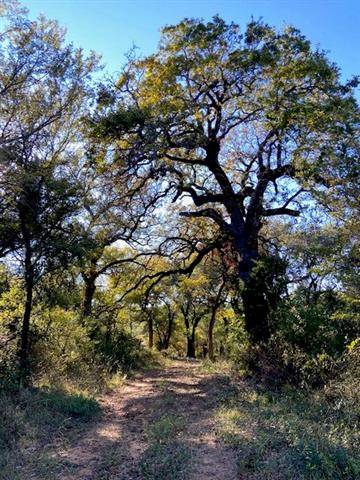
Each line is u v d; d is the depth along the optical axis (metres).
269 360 11.48
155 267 23.00
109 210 16.31
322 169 11.48
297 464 6.06
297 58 14.48
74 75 12.08
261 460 6.31
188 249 20.56
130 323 28.56
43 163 11.63
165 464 6.30
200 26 14.22
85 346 14.79
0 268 12.11
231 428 7.69
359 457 6.08
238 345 13.96
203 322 46.91
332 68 14.62
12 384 9.62
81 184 12.08
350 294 9.52
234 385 11.86
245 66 14.27
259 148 16.05
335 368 9.68
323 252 10.09
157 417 9.16
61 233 11.58
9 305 12.37
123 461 6.61
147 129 13.84
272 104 13.87
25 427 7.69
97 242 12.84
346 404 7.96
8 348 11.29
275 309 12.96
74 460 6.69
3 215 11.02
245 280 15.05
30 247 11.20
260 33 14.54
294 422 7.38
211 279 25.56
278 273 13.88
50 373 11.23
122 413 9.81
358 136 11.98
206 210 16.47
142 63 15.36
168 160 17.12
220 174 16.38
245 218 16.52
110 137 14.41
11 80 11.36
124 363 18.47
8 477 5.86
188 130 15.39
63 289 13.62
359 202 10.52
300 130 13.60
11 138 11.25
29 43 11.30
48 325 13.18
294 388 10.15
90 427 8.45
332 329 10.45
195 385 13.70
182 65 14.52
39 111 11.70
